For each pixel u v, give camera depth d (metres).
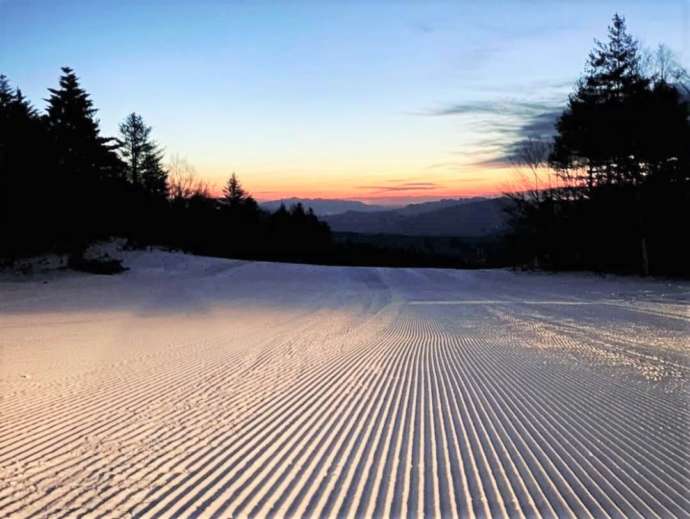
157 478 5.32
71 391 8.84
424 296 30.45
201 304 26.03
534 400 8.40
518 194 47.91
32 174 36.47
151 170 71.44
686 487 5.18
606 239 38.88
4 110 39.19
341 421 7.29
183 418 7.36
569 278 37.97
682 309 21.08
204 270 42.81
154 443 6.33
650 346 13.34
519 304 25.03
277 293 32.28
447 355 12.55
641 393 8.77
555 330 16.59
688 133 33.44
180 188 73.50
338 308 24.75
